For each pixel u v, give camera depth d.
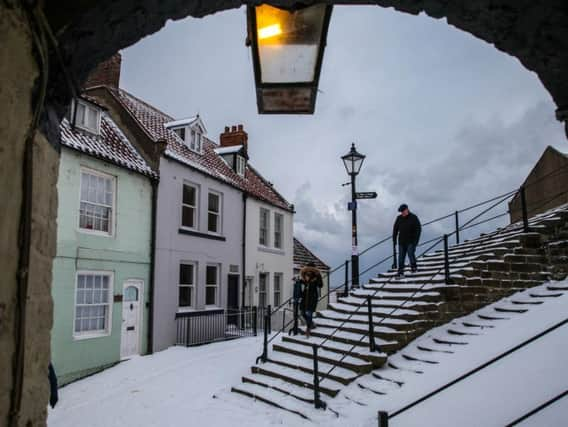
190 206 15.23
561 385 5.45
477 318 8.62
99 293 11.47
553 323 7.14
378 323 8.77
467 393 5.92
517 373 6.03
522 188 9.80
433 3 3.04
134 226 12.67
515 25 2.95
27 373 2.15
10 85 1.93
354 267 12.15
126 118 14.37
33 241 2.22
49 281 2.48
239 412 7.46
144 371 10.82
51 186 2.53
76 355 10.39
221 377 9.95
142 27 2.87
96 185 11.70
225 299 16.69
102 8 2.45
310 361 8.88
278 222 21.66
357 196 12.23
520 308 8.32
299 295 10.74
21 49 2.00
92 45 2.69
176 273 14.16
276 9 3.22
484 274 9.01
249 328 17.61
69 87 2.65
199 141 17.41
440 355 7.52
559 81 3.21
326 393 7.46
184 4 2.86
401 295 9.77
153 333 12.90
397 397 6.54
